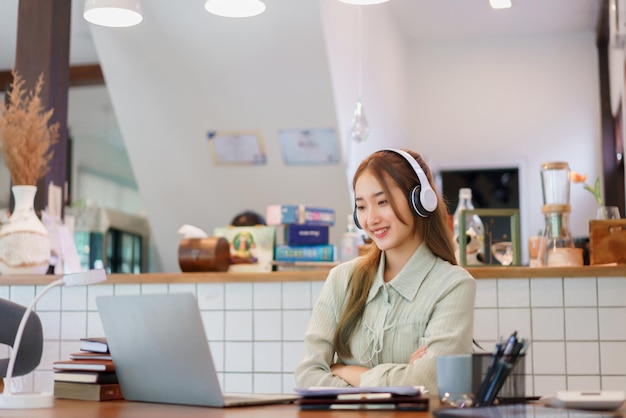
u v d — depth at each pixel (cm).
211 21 580
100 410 164
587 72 873
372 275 219
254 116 652
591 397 154
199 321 161
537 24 856
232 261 371
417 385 197
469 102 900
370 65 720
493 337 328
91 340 201
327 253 368
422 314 212
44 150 388
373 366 215
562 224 345
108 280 359
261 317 346
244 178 712
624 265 318
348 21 643
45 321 366
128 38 612
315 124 643
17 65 431
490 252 342
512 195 888
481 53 901
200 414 152
